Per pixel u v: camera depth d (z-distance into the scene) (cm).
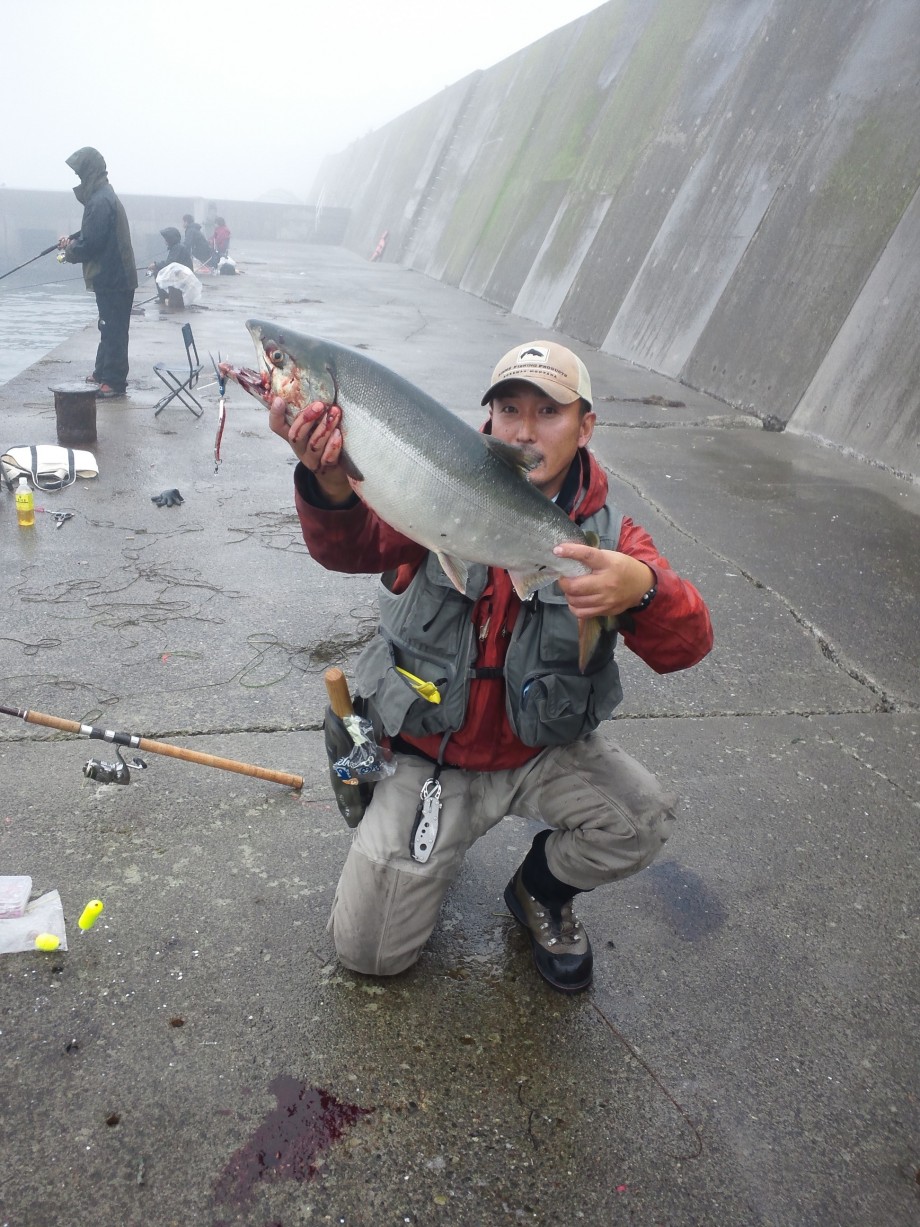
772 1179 225
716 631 522
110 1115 224
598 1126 234
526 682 245
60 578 529
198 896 296
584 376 239
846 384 970
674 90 1753
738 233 1301
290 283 2477
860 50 1202
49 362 1152
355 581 557
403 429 205
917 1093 251
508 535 214
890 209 1019
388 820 256
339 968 274
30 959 266
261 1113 228
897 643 526
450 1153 223
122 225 946
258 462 799
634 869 260
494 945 289
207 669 438
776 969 289
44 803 333
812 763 402
